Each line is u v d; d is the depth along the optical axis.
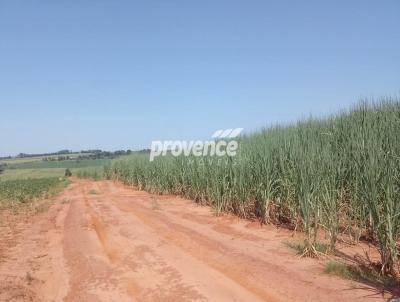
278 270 6.99
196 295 6.23
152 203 18.53
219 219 12.63
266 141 12.40
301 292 5.95
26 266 8.57
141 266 8.01
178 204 17.50
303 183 8.28
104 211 16.66
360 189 8.22
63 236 11.81
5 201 23.36
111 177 48.59
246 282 6.63
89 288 6.99
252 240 9.56
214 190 14.23
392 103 11.05
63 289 7.14
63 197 26.30
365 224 8.61
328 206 8.46
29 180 47.88
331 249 7.82
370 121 10.02
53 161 107.50
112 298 6.46
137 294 6.56
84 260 8.74
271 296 5.96
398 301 5.21
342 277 6.46
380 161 7.03
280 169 10.86
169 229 11.38
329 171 8.88
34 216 16.66
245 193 12.15
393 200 6.43
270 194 10.96
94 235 11.55
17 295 6.62
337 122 11.76
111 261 8.64
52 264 8.73
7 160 129.50
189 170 18.36
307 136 11.09
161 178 23.08
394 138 8.34
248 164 12.19
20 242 11.14
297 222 9.74
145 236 10.72
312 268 7.04
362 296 5.61
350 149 9.76
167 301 6.11
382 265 6.44
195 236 10.21
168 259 8.32
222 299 6.01
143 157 30.25
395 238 6.44
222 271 7.32
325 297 5.67
